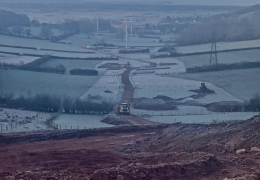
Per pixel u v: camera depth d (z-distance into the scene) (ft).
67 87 372.99
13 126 243.40
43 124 252.21
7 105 298.76
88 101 307.17
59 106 297.33
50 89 360.48
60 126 247.29
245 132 164.14
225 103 323.98
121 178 112.16
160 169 119.44
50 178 114.83
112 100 332.39
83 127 250.98
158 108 312.09
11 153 174.81
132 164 126.62
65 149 185.57
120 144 198.08
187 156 136.46
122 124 258.98
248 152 142.51
